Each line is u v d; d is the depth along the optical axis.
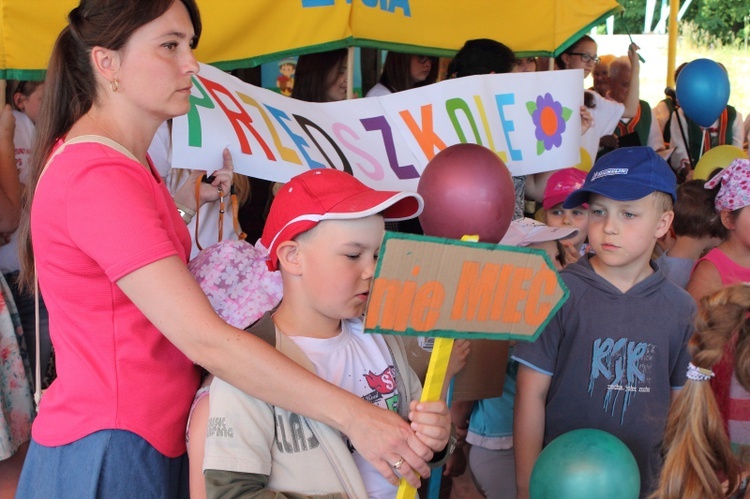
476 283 1.31
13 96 3.23
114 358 1.54
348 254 1.48
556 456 1.72
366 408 1.41
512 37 4.11
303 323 1.57
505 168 1.84
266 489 1.39
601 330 2.11
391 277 1.24
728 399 1.55
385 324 1.26
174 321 1.41
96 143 1.51
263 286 1.76
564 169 3.39
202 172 2.55
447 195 1.79
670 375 2.16
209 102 2.45
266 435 1.44
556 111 3.10
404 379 1.67
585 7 4.30
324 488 1.46
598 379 2.10
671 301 2.14
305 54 3.33
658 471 2.08
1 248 3.03
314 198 1.49
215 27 3.08
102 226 1.43
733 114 5.82
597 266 2.18
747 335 1.50
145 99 1.62
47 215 1.49
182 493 1.71
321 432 1.47
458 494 2.97
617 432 2.10
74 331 1.55
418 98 2.85
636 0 12.95
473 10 3.85
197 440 1.53
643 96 11.36
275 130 2.55
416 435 1.40
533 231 2.73
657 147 5.61
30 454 1.63
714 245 3.11
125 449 1.54
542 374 2.12
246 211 3.52
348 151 2.68
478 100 2.92
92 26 1.58
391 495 1.59
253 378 1.39
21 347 2.94
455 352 1.88
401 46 3.48
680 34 14.01
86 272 1.50
